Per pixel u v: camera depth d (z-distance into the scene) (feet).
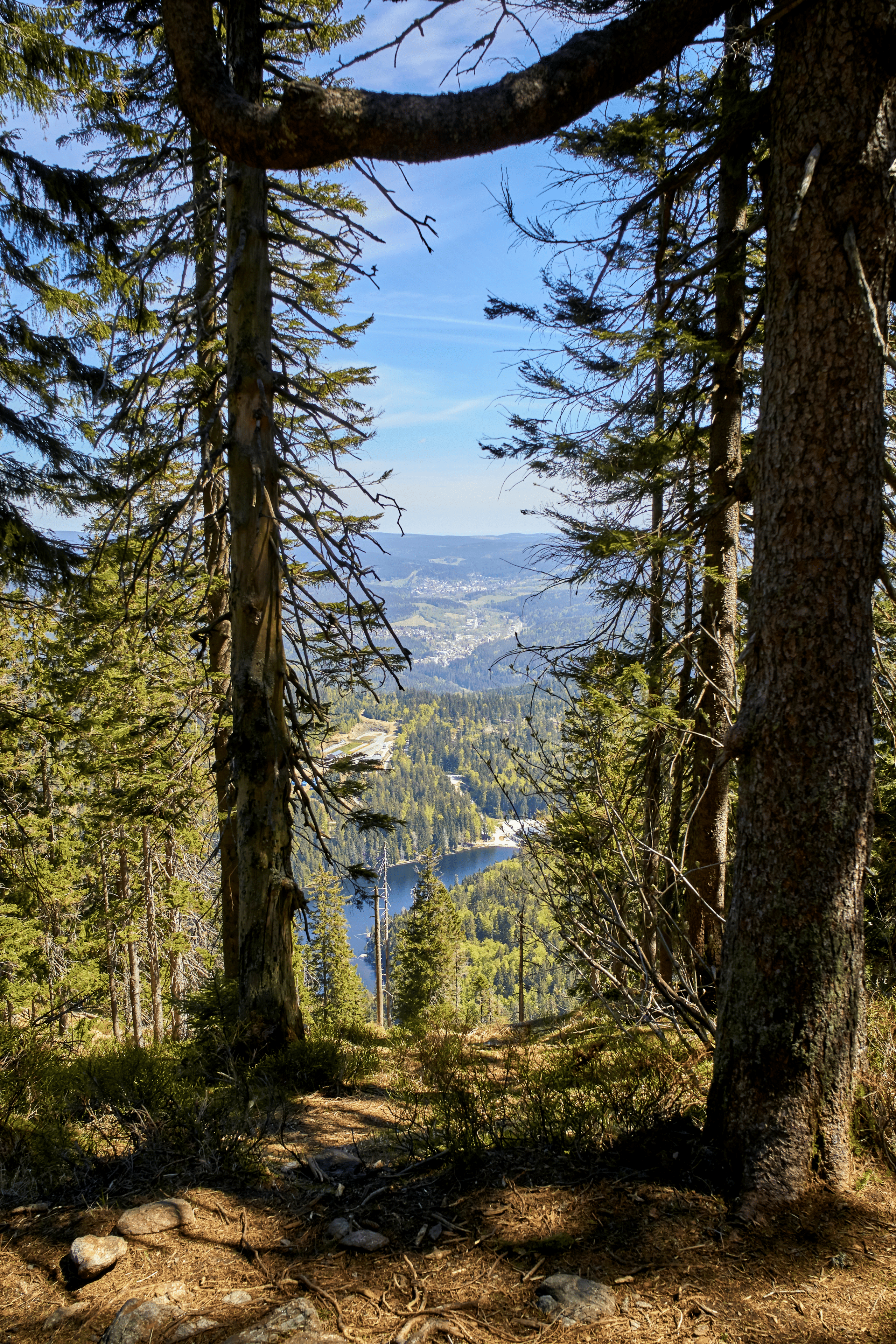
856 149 8.08
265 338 20.22
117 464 26.35
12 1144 11.05
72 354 24.26
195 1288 7.34
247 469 20.26
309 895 100.42
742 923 8.84
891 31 7.86
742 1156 8.30
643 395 21.16
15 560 25.14
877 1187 8.04
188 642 32.09
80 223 22.59
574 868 12.89
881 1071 9.42
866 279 8.24
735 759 9.25
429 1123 10.92
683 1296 6.71
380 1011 94.63
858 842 8.43
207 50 7.90
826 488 8.45
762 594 8.94
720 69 17.76
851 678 8.45
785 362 8.70
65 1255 8.12
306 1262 7.70
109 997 59.52
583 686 22.39
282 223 25.54
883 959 12.51
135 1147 10.78
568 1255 7.39
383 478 22.43
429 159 8.18
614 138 20.20
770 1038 8.36
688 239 18.70
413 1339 6.38
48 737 34.60
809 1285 6.73
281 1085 17.56
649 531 23.00
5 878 38.65
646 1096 10.46
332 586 33.83
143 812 31.58
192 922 49.44
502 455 25.16
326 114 7.68
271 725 20.68
